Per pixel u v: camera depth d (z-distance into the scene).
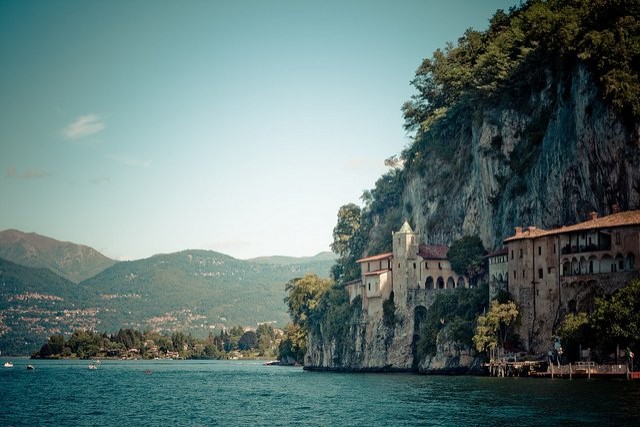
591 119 165.62
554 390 128.50
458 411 111.44
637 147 156.50
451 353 188.38
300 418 113.81
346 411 118.94
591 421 97.25
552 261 163.88
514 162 198.12
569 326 149.50
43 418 119.50
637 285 141.88
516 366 161.50
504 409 110.56
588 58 167.00
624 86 158.75
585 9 184.25
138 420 116.12
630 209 157.50
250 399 145.38
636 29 168.50
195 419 116.38
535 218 183.12
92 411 128.88
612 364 144.38
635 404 109.81
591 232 156.50
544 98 191.50
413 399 129.62
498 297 174.50
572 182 171.62
